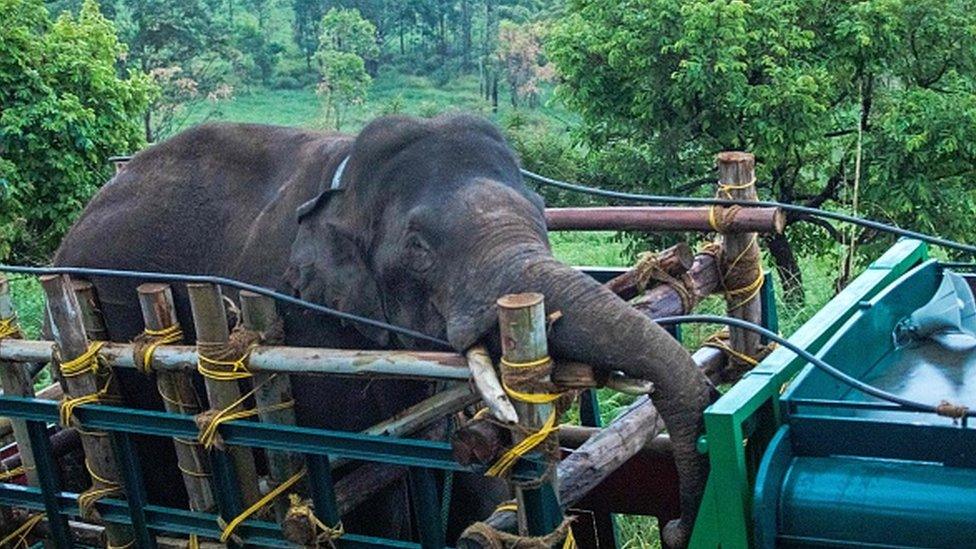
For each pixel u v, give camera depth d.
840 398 3.56
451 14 43.22
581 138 13.44
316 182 4.46
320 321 4.19
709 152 12.70
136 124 14.66
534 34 34.88
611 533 4.75
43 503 4.37
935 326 3.91
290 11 48.66
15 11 13.93
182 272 4.82
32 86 13.59
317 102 37.44
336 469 4.35
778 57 12.54
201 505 4.19
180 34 31.80
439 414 3.76
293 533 3.72
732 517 3.08
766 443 3.25
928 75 12.77
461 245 3.71
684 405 3.26
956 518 2.92
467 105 34.88
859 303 3.88
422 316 3.88
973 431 2.99
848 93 12.84
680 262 4.25
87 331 4.45
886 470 3.04
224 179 4.92
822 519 3.05
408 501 4.52
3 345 4.32
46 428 4.30
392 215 3.95
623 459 3.80
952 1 12.72
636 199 4.55
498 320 3.39
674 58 12.55
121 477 4.13
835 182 12.75
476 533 3.29
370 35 40.56
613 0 13.02
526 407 3.17
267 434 3.74
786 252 12.34
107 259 5.00
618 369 3.28
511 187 3.94
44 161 13.47
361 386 4.27
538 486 3.22
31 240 13.40
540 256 3.55
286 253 4.43
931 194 11.85
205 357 3.86
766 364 3.38
